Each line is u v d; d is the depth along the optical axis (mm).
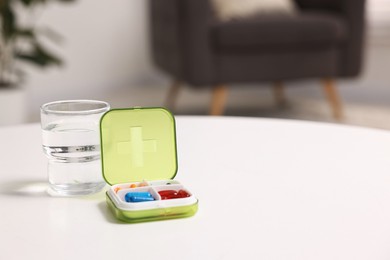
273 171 882
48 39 3215
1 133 1055
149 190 798
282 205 785
